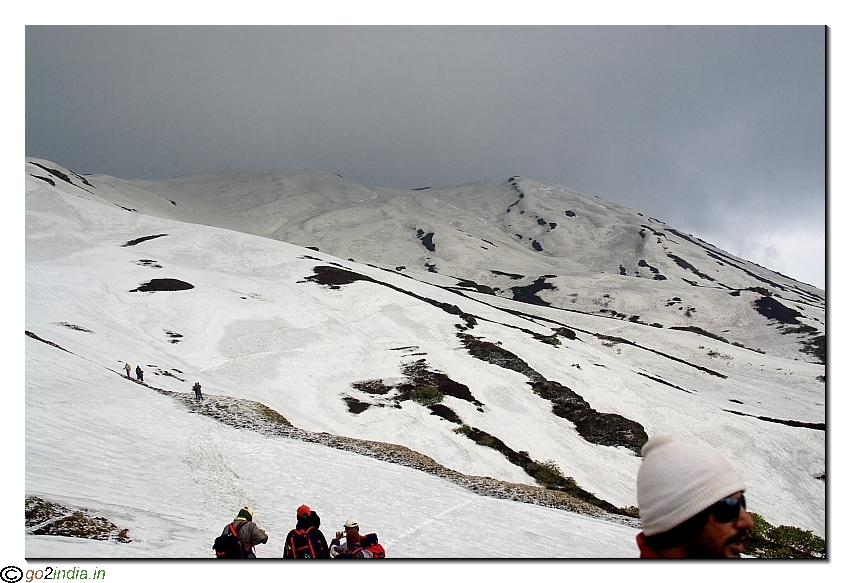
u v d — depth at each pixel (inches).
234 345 2532.0
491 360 2696.9
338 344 2684.5
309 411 2032.5
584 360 2883.9
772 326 5610.2
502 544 861.2
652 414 2436.0
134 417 1338.6
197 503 887.1
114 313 2657.5
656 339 4416.8
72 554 570.3
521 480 1829.5
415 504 1038.4
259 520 853.8
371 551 495.5
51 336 2010.3
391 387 2331.4
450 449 1929.1
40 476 868.0
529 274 7401.6
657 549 162.9
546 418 2278.5
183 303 2869.1
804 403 3243.1
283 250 4077.3
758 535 1301.7
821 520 1957.4
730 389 3430.1
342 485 1084.5
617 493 1849.2
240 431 1381.6
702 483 155.6
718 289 6565.0
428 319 3095.5
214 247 4001.0
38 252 3587.6
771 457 2263.8
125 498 840.3
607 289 6619.1
